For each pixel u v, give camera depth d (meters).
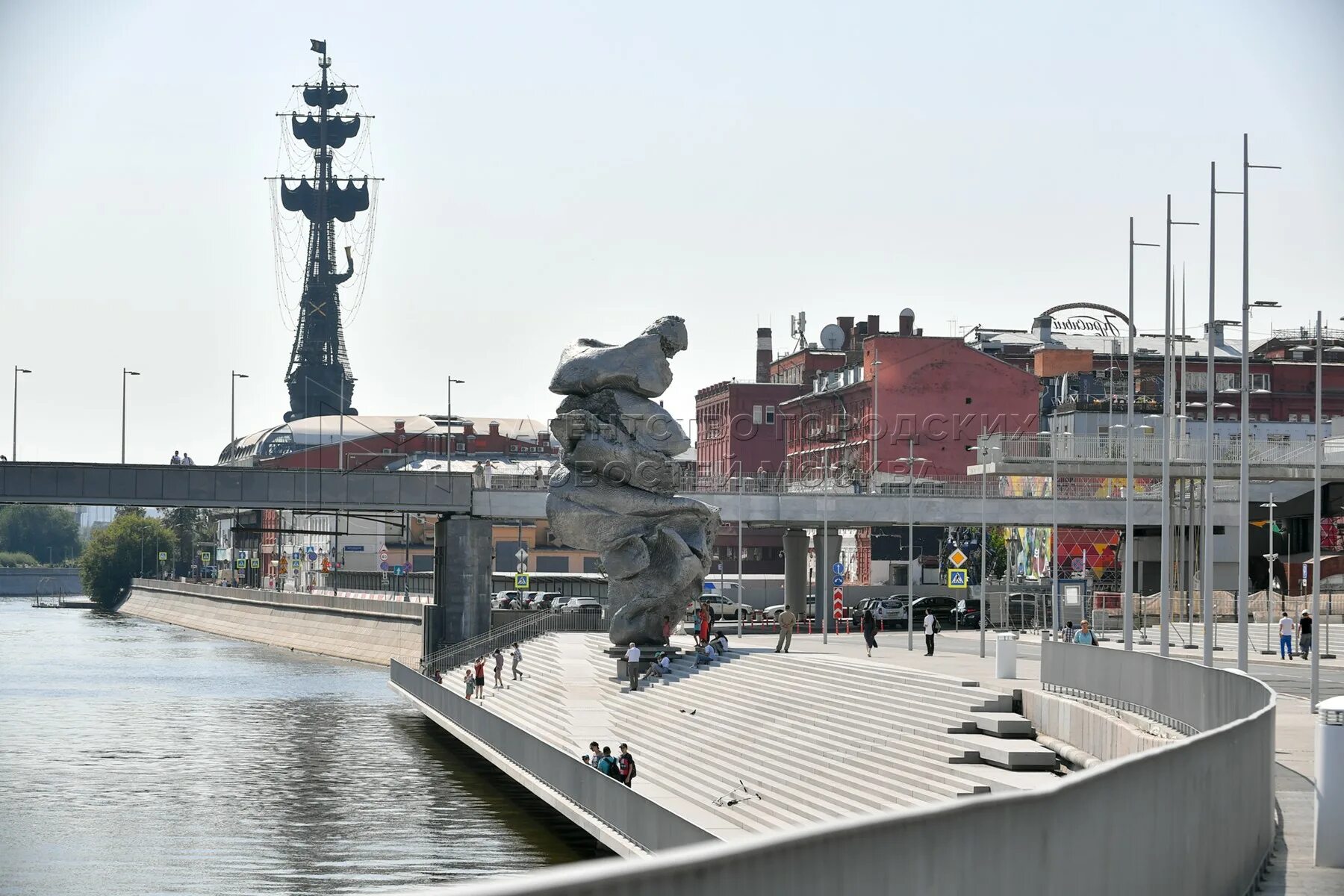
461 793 59.78
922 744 40.94
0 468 94.88
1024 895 9.98
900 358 143.38
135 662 126.62
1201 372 156.00
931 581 141.75
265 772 65.38
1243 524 46.62
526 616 96.31
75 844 50.19
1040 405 147.00
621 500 73.38
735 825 40.91
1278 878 17.34
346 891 42.69
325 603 140.75
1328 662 62.69
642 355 75.56
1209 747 15.02
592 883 5.85
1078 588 79.44
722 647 67.88
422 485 98.69
